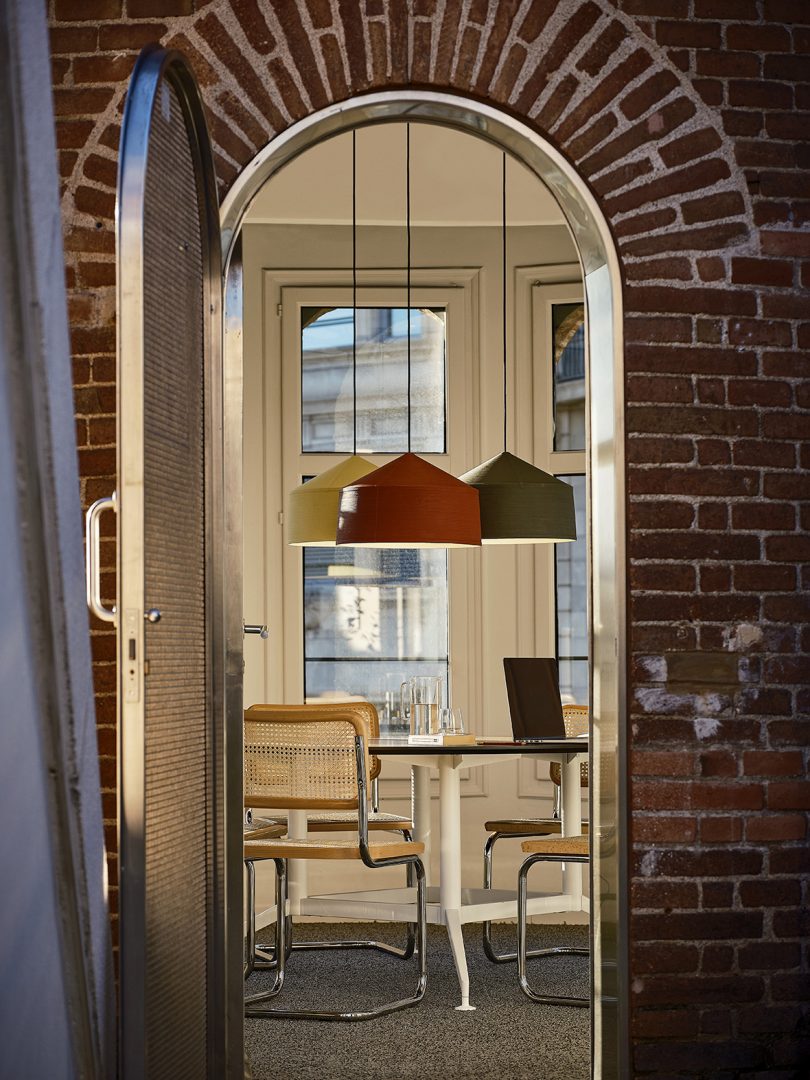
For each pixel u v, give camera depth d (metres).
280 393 6.83
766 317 3.45
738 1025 3.35
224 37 3.41
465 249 6.89
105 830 3.30
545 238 6.83
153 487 2.57
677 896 3.36
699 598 3.40
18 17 1.94
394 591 6.87
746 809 3.38
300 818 5.20
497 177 6.20
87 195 3.39
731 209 3.45
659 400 3.42
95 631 3.33
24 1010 2.14
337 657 6.84
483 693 6.76
